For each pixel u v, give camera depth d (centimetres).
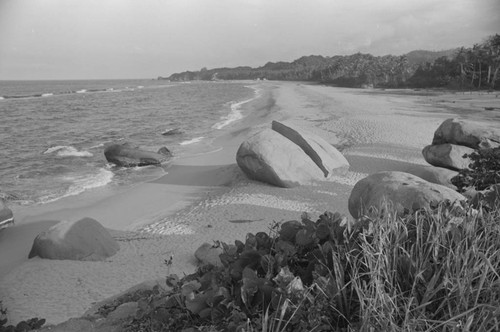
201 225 1299
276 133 1767
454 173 1484
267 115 4244
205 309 231
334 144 2509
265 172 1623
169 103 6856
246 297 222
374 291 207
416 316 194
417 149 2183
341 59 17600
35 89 13738
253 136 1741
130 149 2231
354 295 222
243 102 6631
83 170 2128
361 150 2208
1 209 1330
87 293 887
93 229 1136
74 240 1091
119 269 1008
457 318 187
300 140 1778
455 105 5262
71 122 4297
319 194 1523
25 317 785
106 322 337
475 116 3972
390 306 198
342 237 264
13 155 2502
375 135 2661
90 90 12712
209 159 2328
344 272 234
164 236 1230
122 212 1499
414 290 209
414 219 272
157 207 1548
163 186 1831
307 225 280
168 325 253
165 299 268
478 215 263
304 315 207
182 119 4447
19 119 4550
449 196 661
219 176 1936
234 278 255
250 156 1655
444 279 197
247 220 1310
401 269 222
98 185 1850
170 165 2211
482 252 212
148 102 7144
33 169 2134
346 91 9338
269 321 210
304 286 230
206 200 1577
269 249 280
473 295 196
